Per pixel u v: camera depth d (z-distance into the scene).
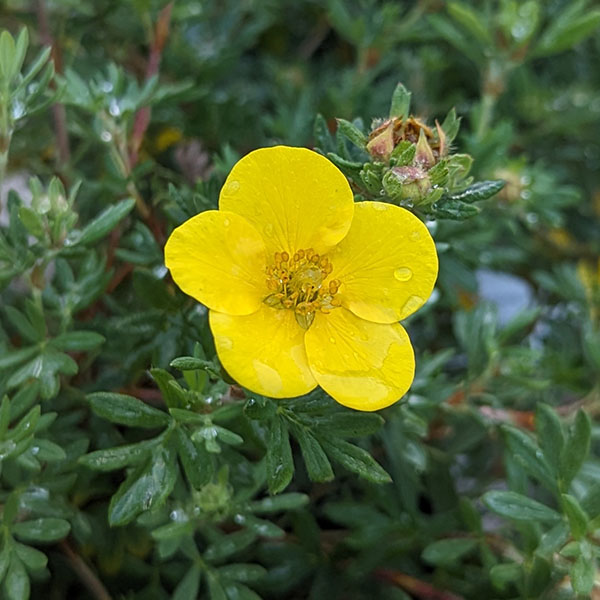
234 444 0.16
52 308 0.17
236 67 0.27
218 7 0.26
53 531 0.16
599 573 0.17
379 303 0.15
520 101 0.25
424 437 0.20
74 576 0.19
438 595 0.19
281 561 0.18
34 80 0.20
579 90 0.26
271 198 0.14
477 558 0.20
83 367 0.18
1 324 0.19
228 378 0.14
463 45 0.21
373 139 0.15
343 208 0.14
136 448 0.15
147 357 0.17
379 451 0.19
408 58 0.26
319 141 0.16
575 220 0.27
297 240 0.15
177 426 0.15
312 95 0.24
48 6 0.22
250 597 0.16
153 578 0.18
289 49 0.29
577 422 0.16
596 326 0.22
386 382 0.14
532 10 0.21
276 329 0.14
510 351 0.20
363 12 0.25
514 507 0.16
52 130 0.21
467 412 0.19
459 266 0.20
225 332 0.14
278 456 0.15
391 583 0.19
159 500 0.15
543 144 0.27
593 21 0.20
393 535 0.18
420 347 0.23
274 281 0.15
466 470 0.21
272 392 0.14
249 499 0.17
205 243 0.14
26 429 0.15
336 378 0.14
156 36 0.20
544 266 0.26
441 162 0.15
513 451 0.17
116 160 0.19
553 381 0.21
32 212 0.16
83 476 0.17
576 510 0.15
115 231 0.19
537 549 0.16
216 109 0.22
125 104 0.19
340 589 0.18
